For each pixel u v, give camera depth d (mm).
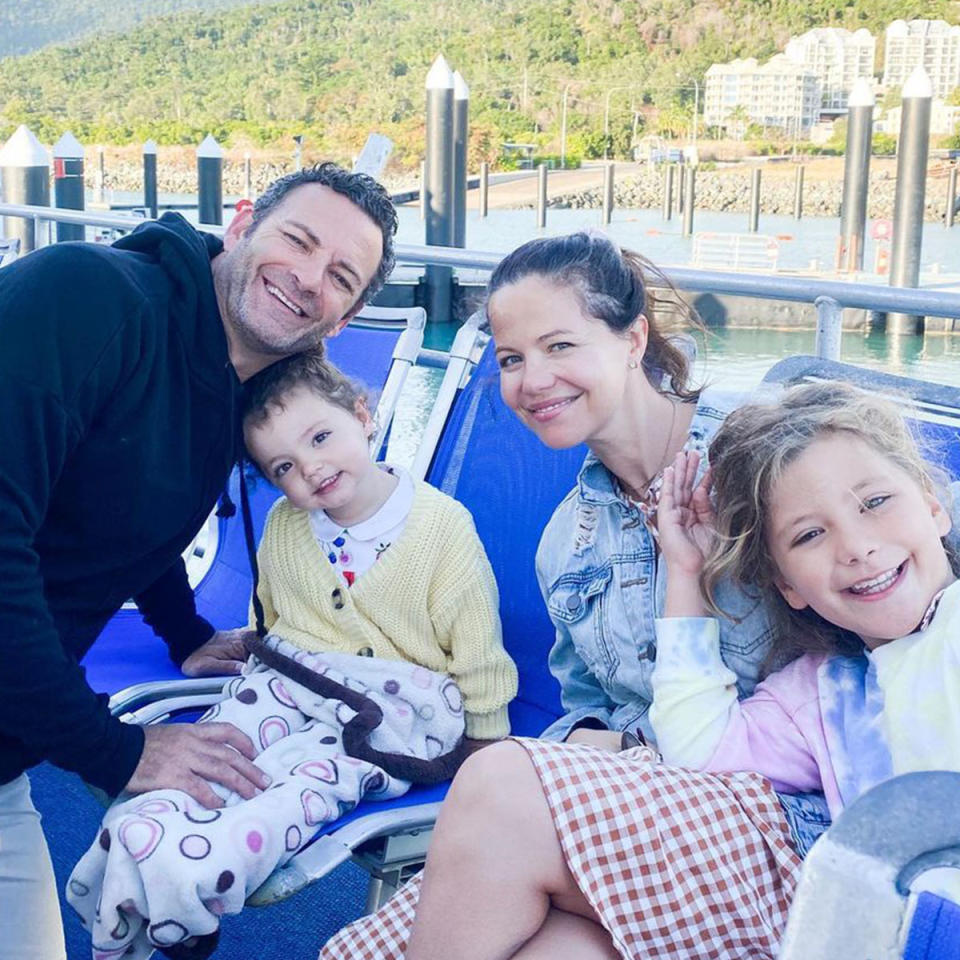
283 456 1854
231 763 1642
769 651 1516
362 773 1672
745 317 11594
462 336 2365
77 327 1560
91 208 22375
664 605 1640
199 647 2156
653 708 1491
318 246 1760
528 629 2031
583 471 1754
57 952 1713
